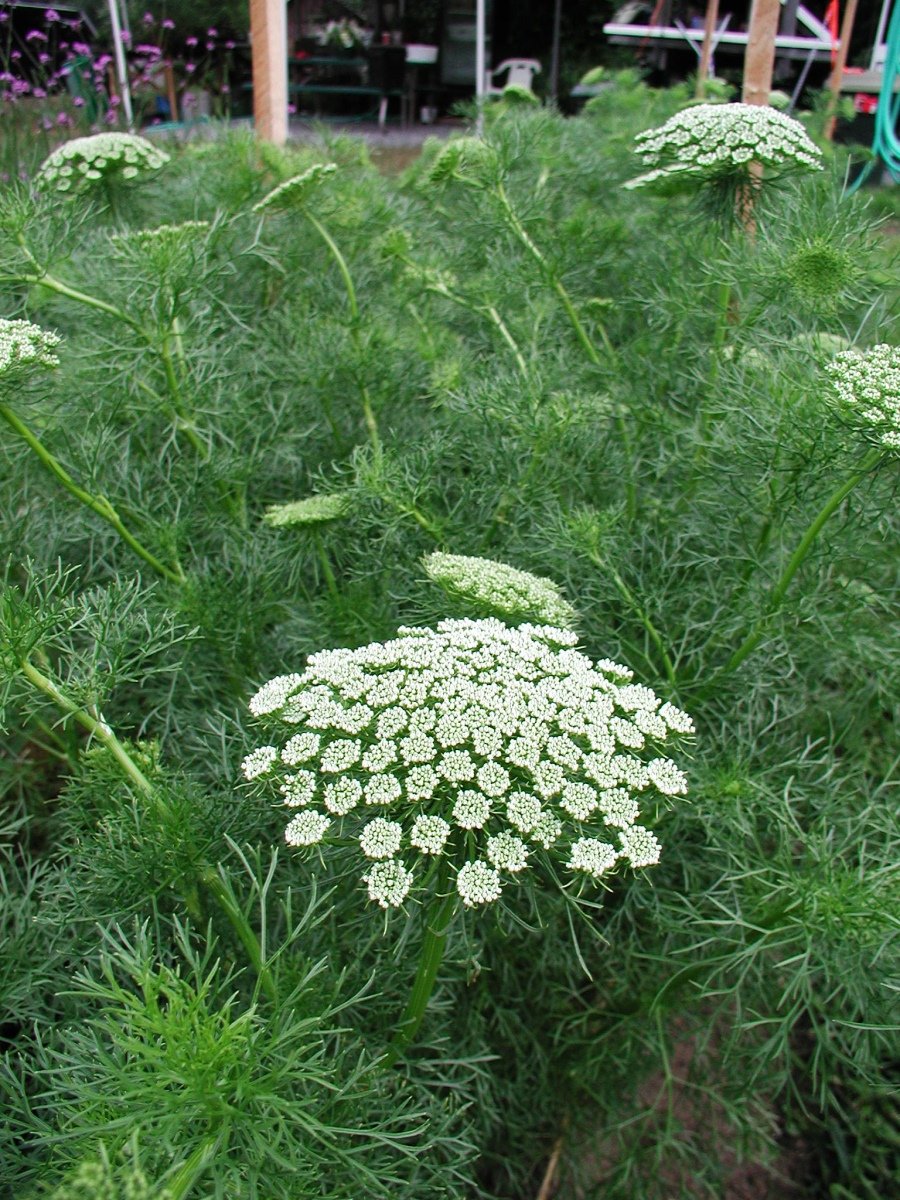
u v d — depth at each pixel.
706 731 0.54
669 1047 0.50
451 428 0.59
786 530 0.52
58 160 0.64
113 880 0.36
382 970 0.40
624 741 0.31
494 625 0.36
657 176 0.56
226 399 0.61
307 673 0.34
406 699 0.32
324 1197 0.30
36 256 0.51
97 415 0.56
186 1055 0.25
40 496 0.59
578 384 0.65
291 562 0.56
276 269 0.73
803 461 0.45
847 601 0.53
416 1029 0.34
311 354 0.62
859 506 0.47
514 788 0.31
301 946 0.40
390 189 0.83
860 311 0.55
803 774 0.53
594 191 0.91
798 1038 0.57
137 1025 0.25
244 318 0.72
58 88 1.48
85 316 0.62
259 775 0.32
